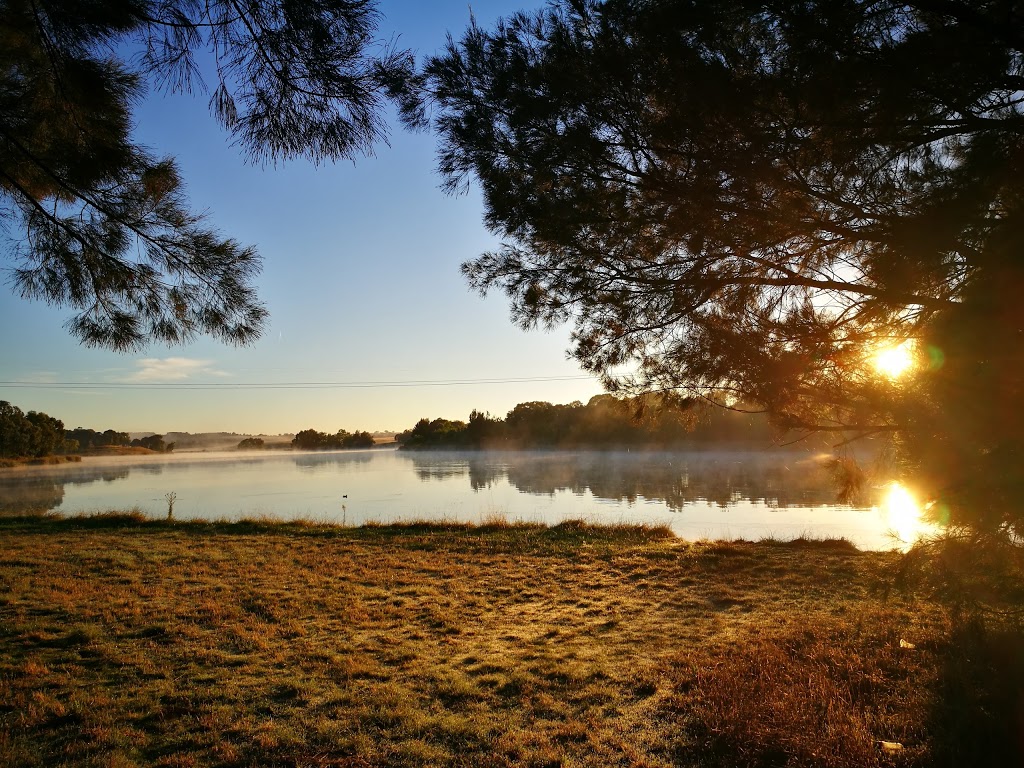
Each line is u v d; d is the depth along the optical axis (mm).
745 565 10289
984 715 3881
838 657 5363
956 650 5121
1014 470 3059
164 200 4555
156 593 8484
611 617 7445
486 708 4789
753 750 3881
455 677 5441
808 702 4418
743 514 23188
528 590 8922
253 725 4512
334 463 89500
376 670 5652
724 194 3984
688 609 7762
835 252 4184
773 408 4043
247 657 5973
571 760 3932
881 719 4133
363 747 4160
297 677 5449
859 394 3627
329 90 3672
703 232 4148
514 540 13188
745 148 3732
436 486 42344
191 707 4793
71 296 4617
